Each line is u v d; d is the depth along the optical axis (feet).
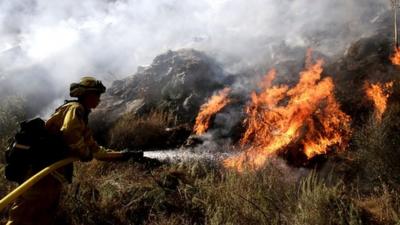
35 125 9.57
